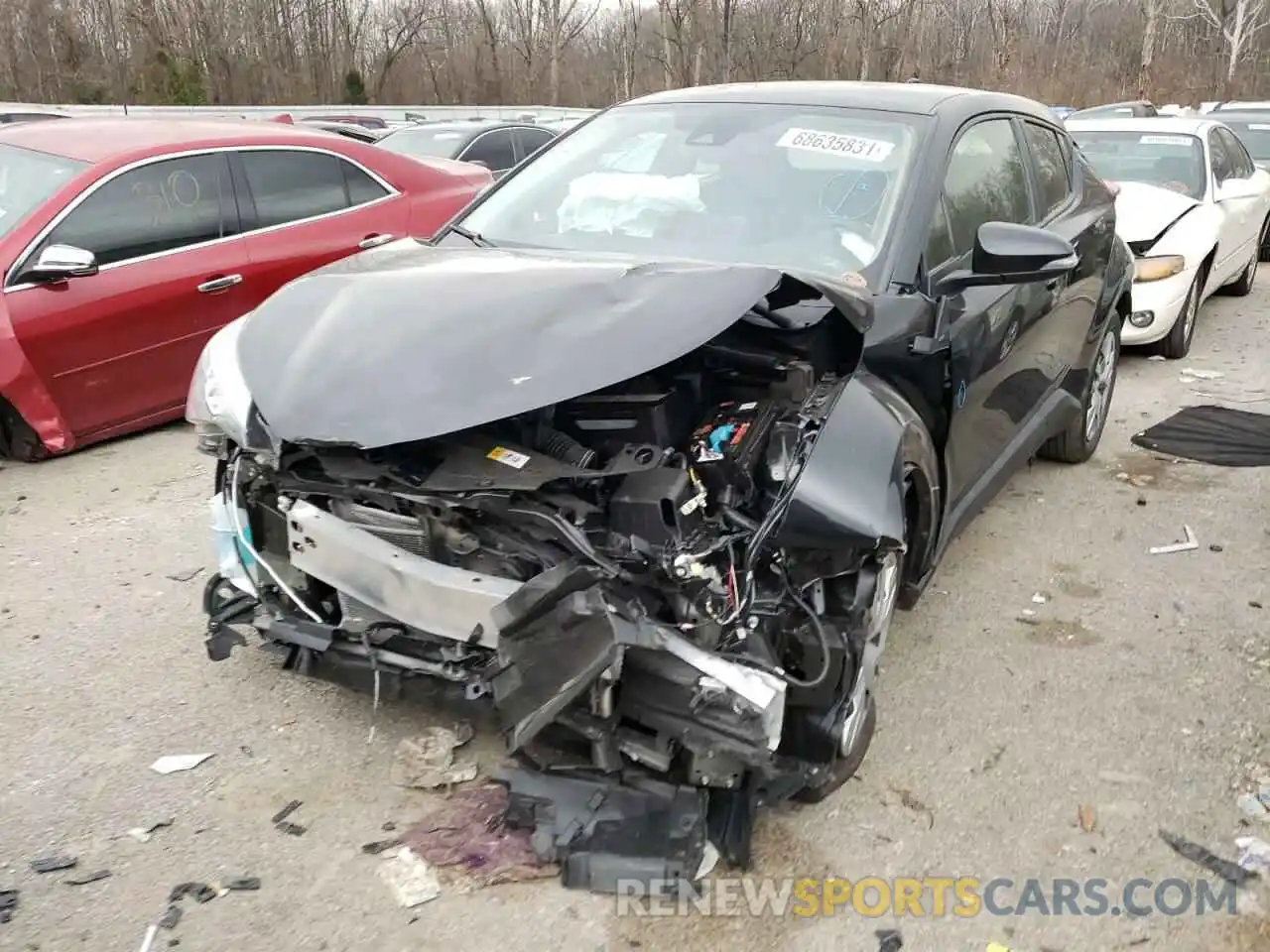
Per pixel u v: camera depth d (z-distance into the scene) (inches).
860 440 109.0
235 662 140.3
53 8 1123.3
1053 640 153.2
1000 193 163.8
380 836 108.9
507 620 97.6
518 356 102.1
